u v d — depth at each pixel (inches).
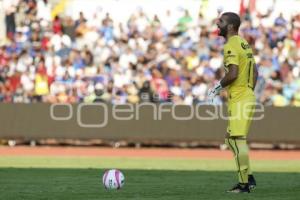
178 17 2861.7
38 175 1299.2
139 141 2337.6
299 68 2598.4
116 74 2539.4
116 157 1953.7
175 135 2335.1
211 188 1081.4
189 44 2706.7
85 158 1898.4
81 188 1072.2
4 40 2765.7
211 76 2559.1
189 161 1827.0
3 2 2834.6
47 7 2876.5
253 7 2874.0
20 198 947.3
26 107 2365.9
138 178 1247.5
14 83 2551.7
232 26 1040.8
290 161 1878.7
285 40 2726.4
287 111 2310.5
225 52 1031.6
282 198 956.0
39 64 2568.9
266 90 2484.0
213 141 2319.1
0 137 2363.4
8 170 1417.3
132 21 2812.5
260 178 1269.7
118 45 2704.2
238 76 1027.9
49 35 2741.1
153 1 2891.2
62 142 2393.0
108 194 990.4
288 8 2881.4
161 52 2650.1
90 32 2765.7
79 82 2490.2
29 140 2365.9
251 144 2369.6
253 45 2694.4
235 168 1562.5
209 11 2881.4
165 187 1091.9
